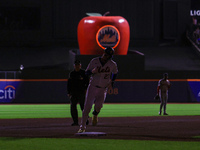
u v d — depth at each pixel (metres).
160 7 95.69
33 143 17.53
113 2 93.00
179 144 17.31
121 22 69.69
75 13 92.25
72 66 70.06
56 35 92.00
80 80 25.73
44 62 80.69
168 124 27.00
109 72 20.56
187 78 69.00
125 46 70.12
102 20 69.19
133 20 93.81
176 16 96.06
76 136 20.08
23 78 67.31
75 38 92.25
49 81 67.06
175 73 68.94
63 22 92.12
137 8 93.88
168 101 68.00
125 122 28.67
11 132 22.09
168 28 95.69
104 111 44.53
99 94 21.11
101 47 69.00
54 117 35.25
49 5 91.94
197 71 69.12
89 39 69.00
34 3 91.56
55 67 77.81
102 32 68.94
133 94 67.88
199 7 99.38
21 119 32.00
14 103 66.19
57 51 87.19
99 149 15.94
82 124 20.97
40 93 67.00
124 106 56.31
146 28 94.19
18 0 91.19
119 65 68.38
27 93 66.69
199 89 68.50
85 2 92.44
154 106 56.19
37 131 22.58
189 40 93.94
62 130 23.14
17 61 80.50
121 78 67.88
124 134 20.92
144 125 26.23
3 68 76.31
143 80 68.00
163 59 83.62
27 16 91.94
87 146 16.69
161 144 17.30
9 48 88.06
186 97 68.38
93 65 20.41
